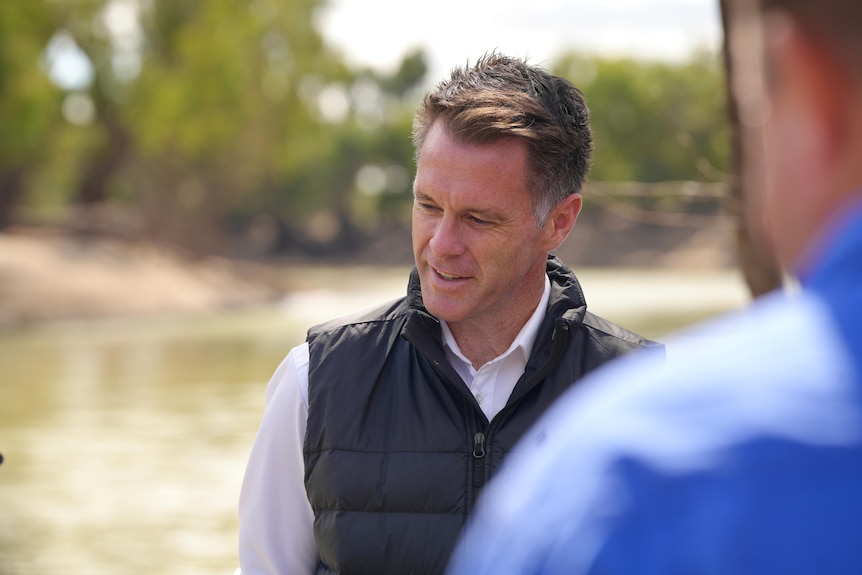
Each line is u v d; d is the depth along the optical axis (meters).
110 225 80.69
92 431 23.91
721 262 116.31
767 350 1.39
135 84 80.56
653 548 1.32
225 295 66.62
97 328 51.47
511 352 4.61
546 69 4.80
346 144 142.50
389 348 4.67
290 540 4.73
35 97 69.94
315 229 151.38
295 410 4.69
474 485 4.44
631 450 1.36
